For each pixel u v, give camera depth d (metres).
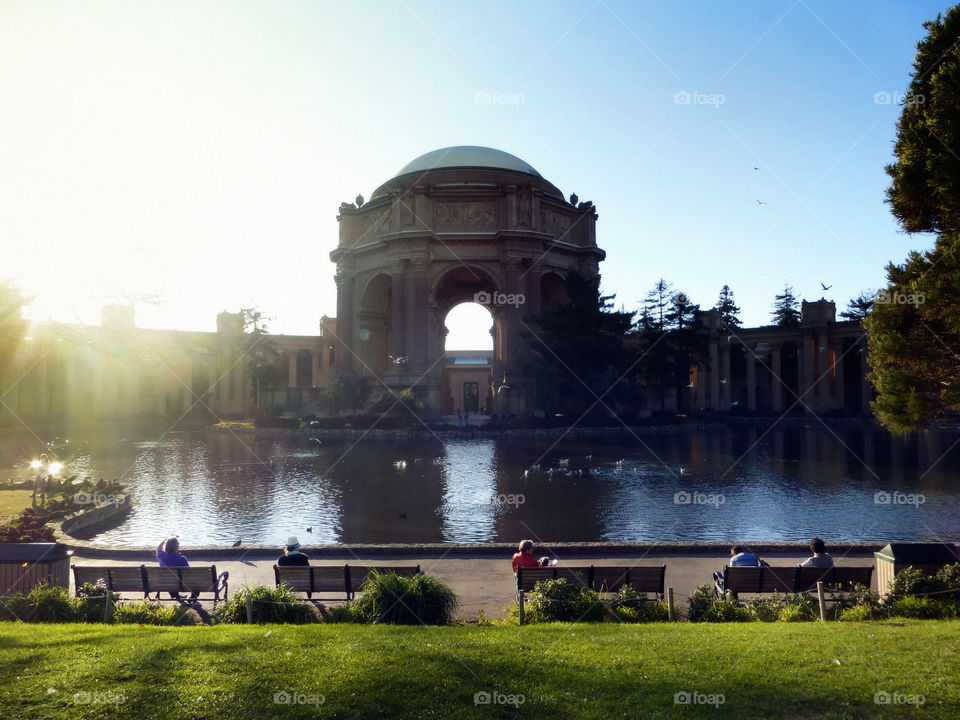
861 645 9.02
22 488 31.77
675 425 75.19
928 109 11.34
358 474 38.91
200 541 22.17
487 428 66.25
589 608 11.95
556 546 18.30
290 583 13.88
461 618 12.83
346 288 90.81
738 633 10.04
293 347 119.88
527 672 8.00
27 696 7.18
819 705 6.97
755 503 28.66
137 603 12.66
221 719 6.70
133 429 86.06
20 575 12.96
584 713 6.82
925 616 11.45
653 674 7.90
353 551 18.30
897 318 12.89
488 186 83.00
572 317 71.50
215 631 10.30
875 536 22.31
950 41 11.48
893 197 12.16
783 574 13.49
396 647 9.12
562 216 90.44
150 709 6.90
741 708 6.92
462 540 21.91
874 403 13.21
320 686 7.51
